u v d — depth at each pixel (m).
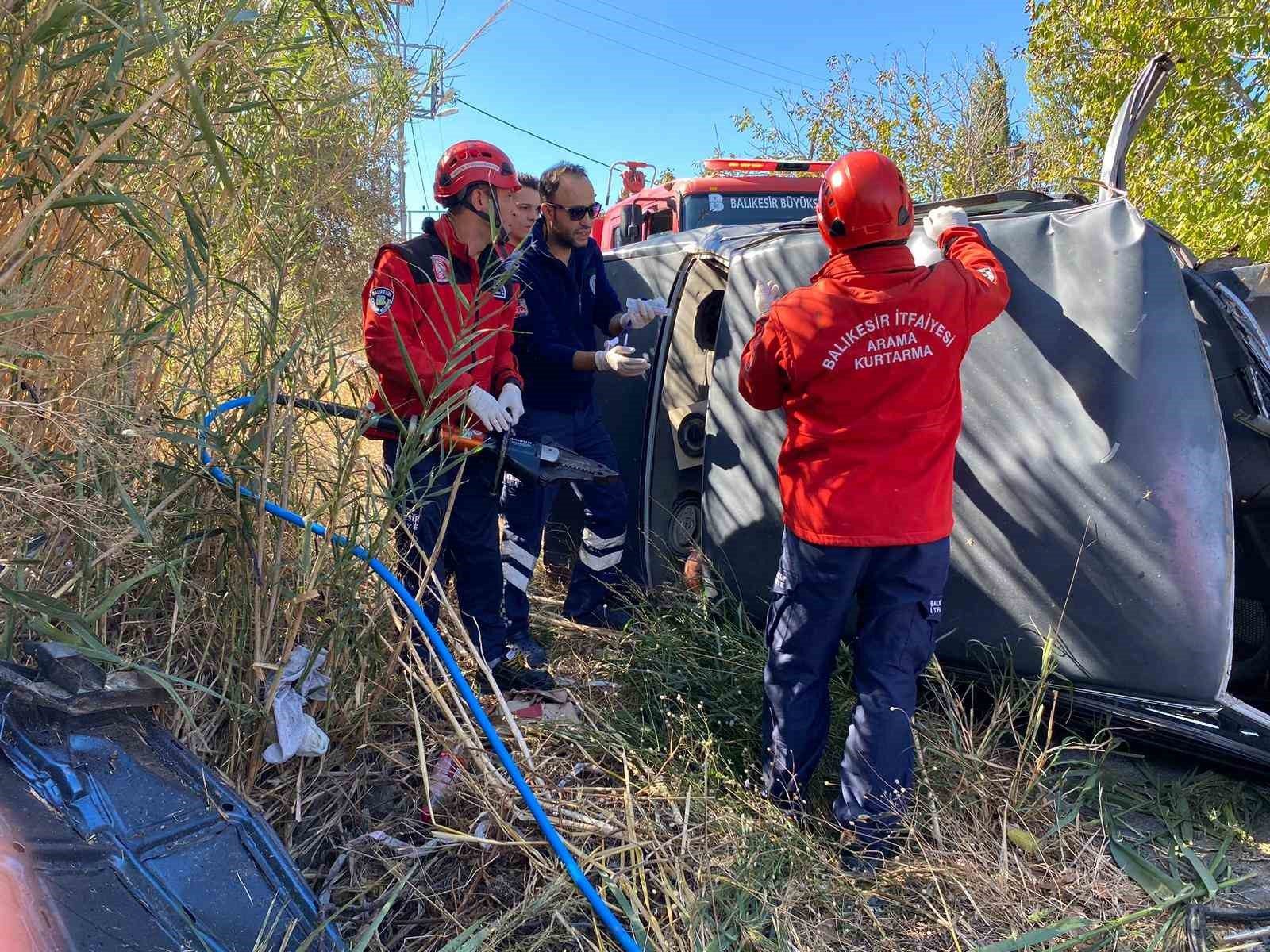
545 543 4.69
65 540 2.04
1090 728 2.90
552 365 3.65
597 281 3.90
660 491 4.15
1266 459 2.73
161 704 1.89
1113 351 2.52
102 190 1.88
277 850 1.65
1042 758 2.58
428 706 2.63
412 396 2.72
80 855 1.37
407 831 2.29
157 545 2.10
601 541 3.90
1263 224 6.76
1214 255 7.12
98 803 1.51
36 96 1.76
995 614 2.76
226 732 2.23
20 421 1.96
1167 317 2.47
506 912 2.05
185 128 2.12
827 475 2.42
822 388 2.40
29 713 1.63
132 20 1.73
